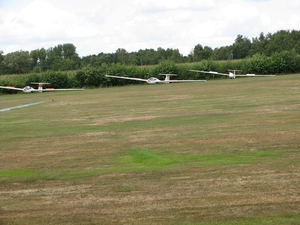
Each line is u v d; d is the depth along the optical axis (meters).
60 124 20.89
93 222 7.27
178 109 24.44
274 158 10.95
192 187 8.84
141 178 9.77
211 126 17.06
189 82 65.50
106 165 11.35
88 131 17.83
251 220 6.98
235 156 11.50
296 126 15.76
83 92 55.31
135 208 7.80
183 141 14.13
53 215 7.70
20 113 28.41
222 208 7.55
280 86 39.16
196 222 7.02
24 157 13.09
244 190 8.45
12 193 9.19
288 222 6.82
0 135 18.14
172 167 10.66
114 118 22.02
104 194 8.73
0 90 66.38
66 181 9.93
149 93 42.31
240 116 19.58
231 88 41.31
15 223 7.43
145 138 15.18
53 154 13.30
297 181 8.81
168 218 7.24
